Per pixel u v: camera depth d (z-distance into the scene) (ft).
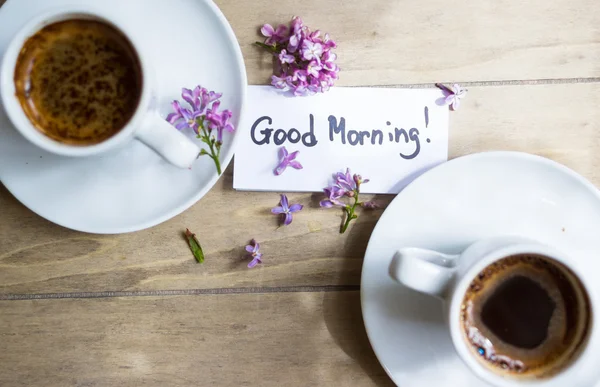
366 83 1.17
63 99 1.07
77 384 1.18
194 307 1.18
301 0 1.17
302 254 1.18
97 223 1.11
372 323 1.11
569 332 1.07
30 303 1.18
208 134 1.11
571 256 1.10
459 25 1.17
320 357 1.18
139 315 1.18
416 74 1.17
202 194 1.10
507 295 1.09
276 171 1.16
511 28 1.18
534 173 1.10
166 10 1.09
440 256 1.04
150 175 1.11
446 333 1.11
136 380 1.18
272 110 1.16
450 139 1.18
